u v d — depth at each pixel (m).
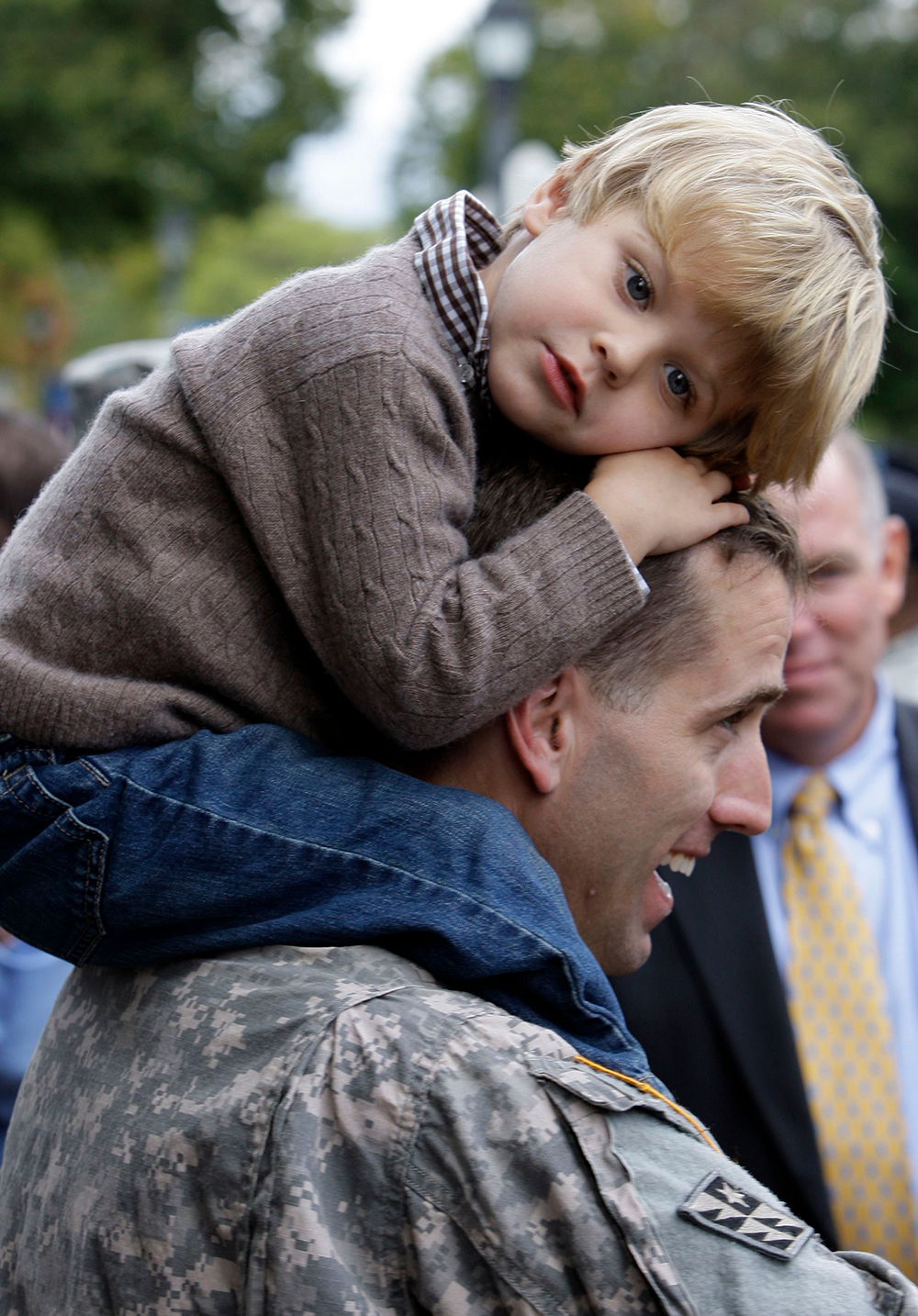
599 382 1.43
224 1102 1.14
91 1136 1.20
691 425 1.46
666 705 1.36
